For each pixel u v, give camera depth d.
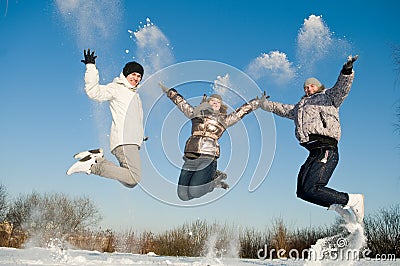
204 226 12.05
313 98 4.32
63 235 14.04
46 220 16.44
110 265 4.05
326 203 4.24
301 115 4.31
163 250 12.16
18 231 15.84
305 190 4.17
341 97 4.19
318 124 4.17
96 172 3.91
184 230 12.15
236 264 4.79
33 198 16.73
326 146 4.16
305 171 4.18
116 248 12.48
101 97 3.99
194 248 11.90
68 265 3.75
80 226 16.81
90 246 12.67
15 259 3.94
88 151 3.99
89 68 3.96
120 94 4.03
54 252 4.60
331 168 4.14
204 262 4.78
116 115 4.00
